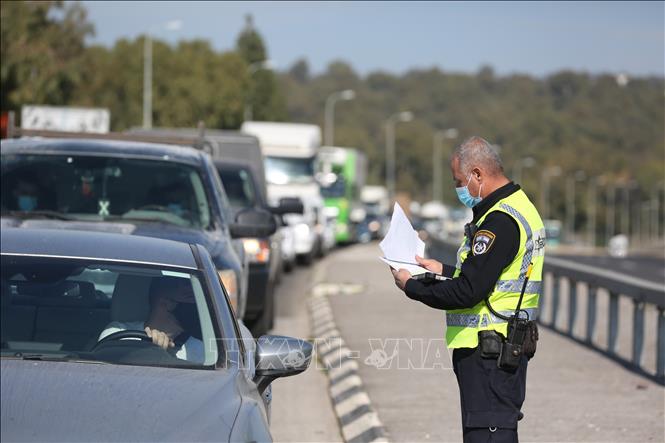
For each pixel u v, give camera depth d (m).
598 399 24.58
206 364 12.95
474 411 13.98
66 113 71.69
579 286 55.62
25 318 13.16
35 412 10.95
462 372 14.11
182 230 22.62
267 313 34.41
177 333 13.26
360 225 132.12
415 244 14.43
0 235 14.47
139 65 142.50
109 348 12.92
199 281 14.05
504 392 13.93
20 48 77.19
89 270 13.84
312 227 76.44
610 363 29.66
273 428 23.44
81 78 85.44
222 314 13.74
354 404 23.97
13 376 11.66
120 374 12.05
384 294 50.22
